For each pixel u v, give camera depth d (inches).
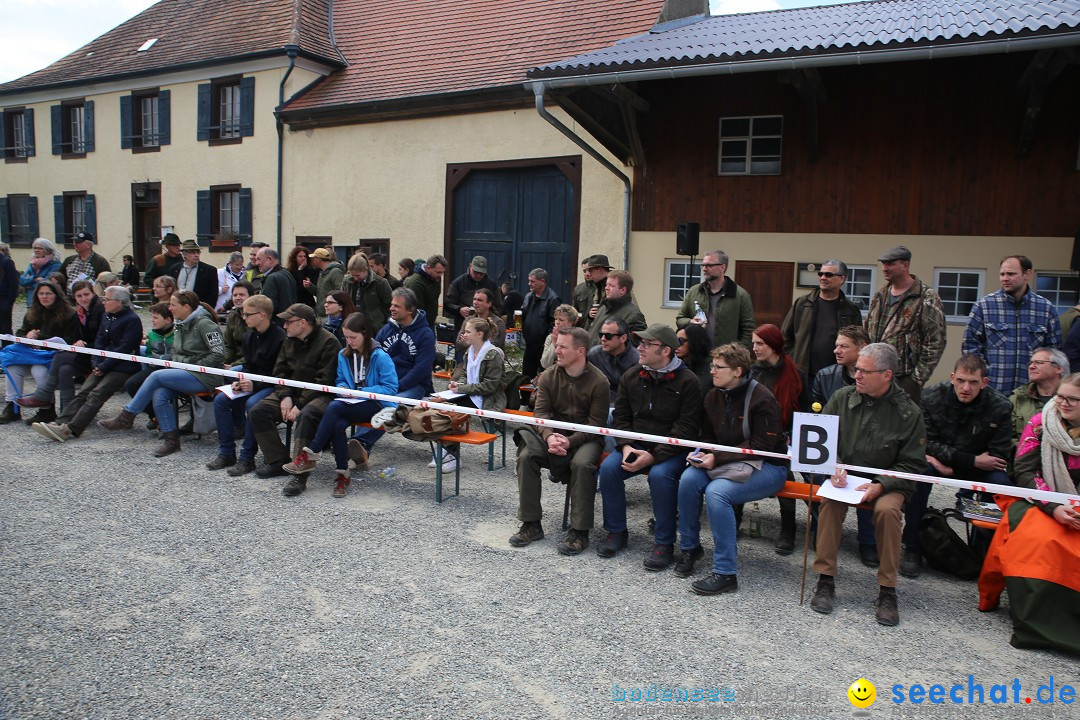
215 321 278.5
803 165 407.2
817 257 408.2
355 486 233.6
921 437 165.0
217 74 644.7
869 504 164.2
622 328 214.2
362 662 133.1
